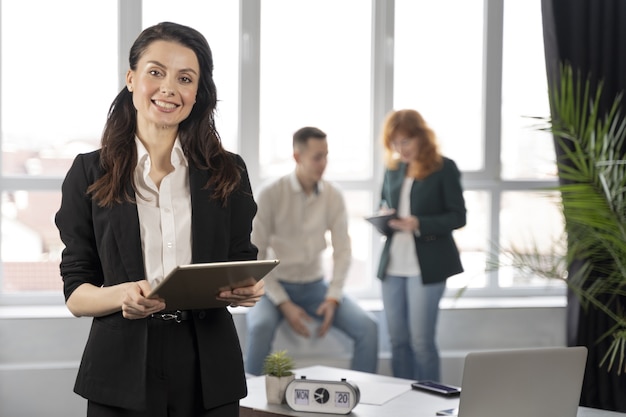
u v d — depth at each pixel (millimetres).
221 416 2301
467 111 6254
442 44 6191
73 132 5789
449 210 5375
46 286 5777
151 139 2359
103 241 2295
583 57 5711
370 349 5406
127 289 2148
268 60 6012
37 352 5344
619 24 5723
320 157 5375
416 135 5371
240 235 2457
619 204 4062
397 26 6129
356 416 3236
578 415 4770
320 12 6062
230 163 2416
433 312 5379
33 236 5734
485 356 2816
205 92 2406
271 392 3451
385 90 6094
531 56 6285
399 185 5477
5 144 5699
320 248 5551
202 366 2270
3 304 5699
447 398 3504
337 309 5504
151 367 2244
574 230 4320
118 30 5766
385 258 5484
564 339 5961
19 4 5672
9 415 5188
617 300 5633
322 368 4051
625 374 5648
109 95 5812
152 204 2336
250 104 5938
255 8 5898
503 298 6254
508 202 6285
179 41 2322
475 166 6273
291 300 5527
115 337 2258
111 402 2229
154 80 2293
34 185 5695
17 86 5695
